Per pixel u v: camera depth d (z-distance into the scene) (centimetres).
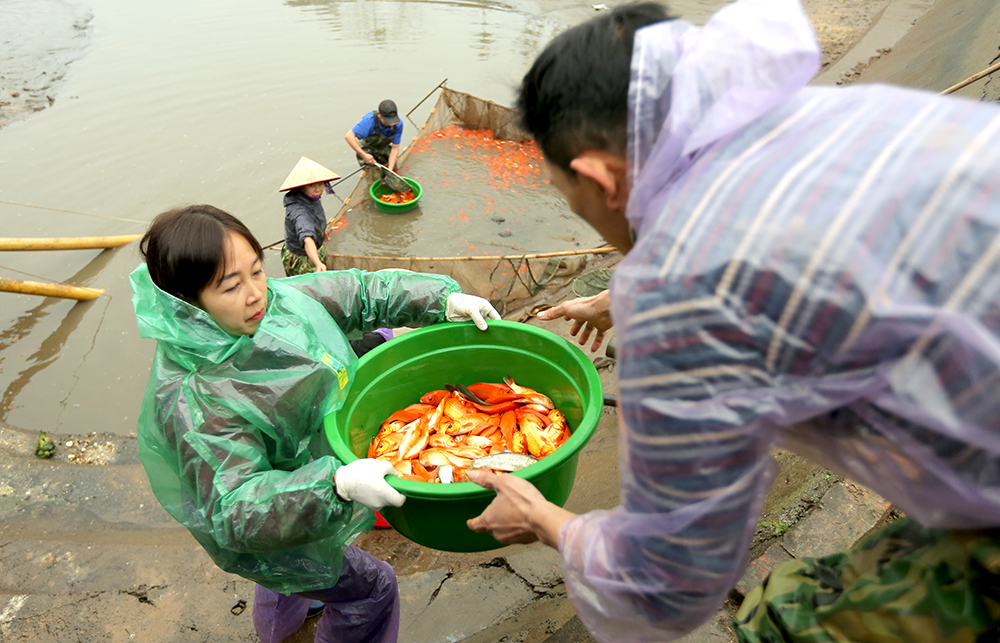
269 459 191
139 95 878
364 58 991
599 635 123
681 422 87
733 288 80
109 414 461
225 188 704
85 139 782
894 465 87
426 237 659
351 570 204
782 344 79
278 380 176
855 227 75
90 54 995
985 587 90
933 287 73
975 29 635
